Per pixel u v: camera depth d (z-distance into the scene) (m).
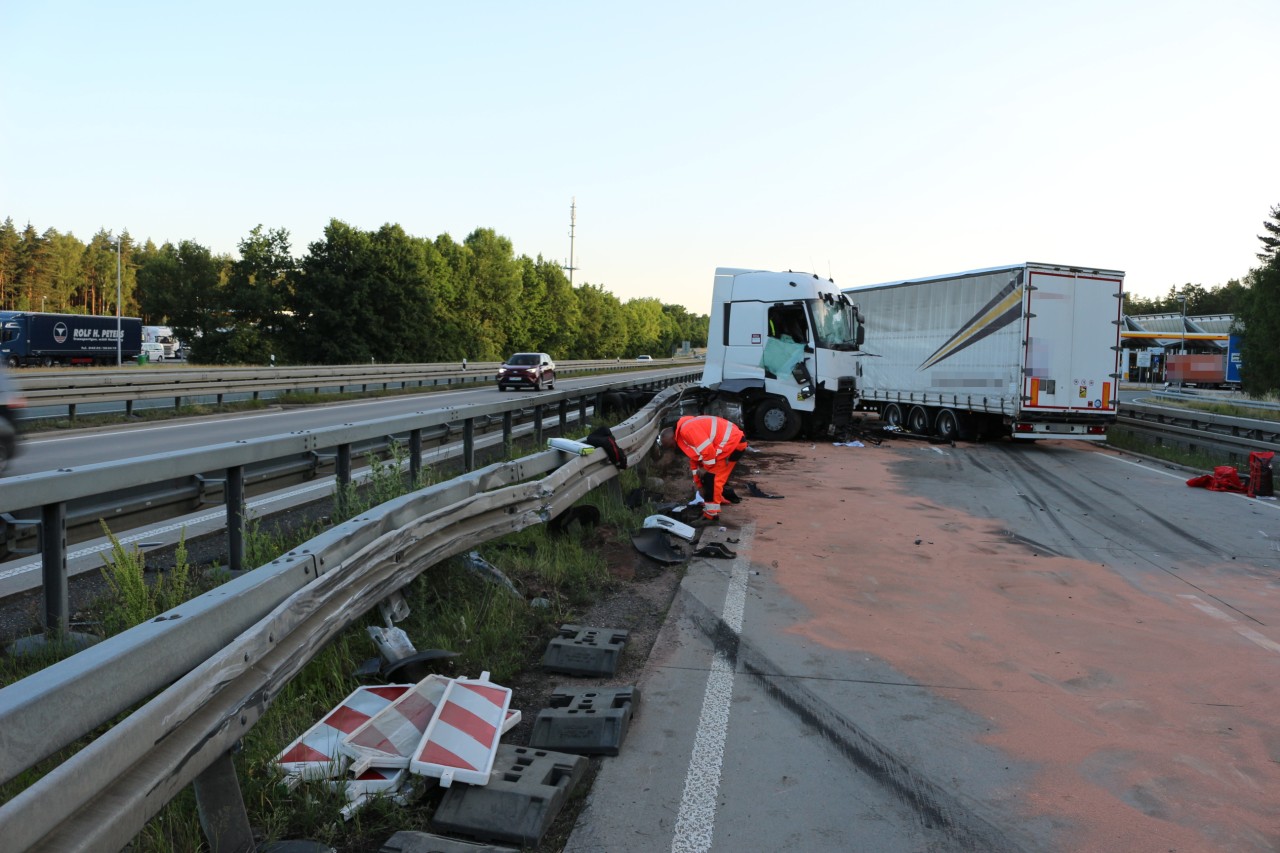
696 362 123.62
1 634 4.76
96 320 52.25
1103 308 17.50
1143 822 3.37
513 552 6.71
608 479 8.84
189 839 2.77
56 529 4.38
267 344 57.50
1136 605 6.55
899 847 3.15
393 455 7.50
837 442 17.89
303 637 3.45
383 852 2.87
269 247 58.91
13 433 11.16
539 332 90.88
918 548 8.27
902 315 21.11
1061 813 3.42
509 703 4.10
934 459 15.84
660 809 3.37
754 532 8.72
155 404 22.27
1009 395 17.39
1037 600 6.60
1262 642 5.70
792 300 17.53
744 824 3.28
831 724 4.22
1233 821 3.39
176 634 2.68
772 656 5.16
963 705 4.51
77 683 2.18
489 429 11.25
